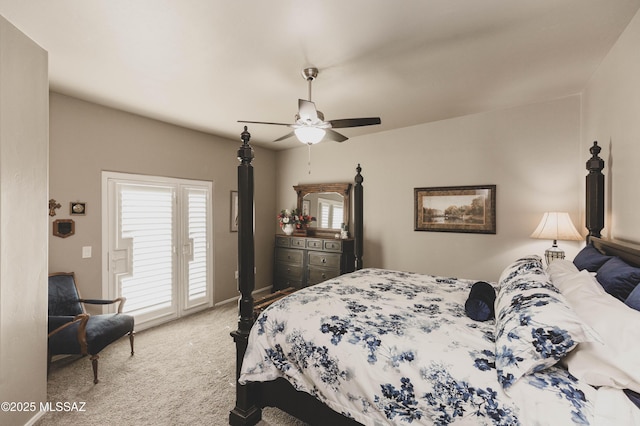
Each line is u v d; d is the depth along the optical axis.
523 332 1.21
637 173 1.86
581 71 2.60
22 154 1.85
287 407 1.83
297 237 4.98
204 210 4.42
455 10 1.79
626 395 1.04
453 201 3.85
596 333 1.08
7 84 1.74
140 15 1.80
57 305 2.77
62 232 3.00
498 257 3.58
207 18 1.84
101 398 2.24
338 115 3.71
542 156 3.30
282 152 5.70
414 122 4.02
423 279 2.73
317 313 1.82
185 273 4.15
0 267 1.70
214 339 3.35
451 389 1.24
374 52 2.26
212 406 2.16
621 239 2.12
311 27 1.94
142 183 3.68
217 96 3.09
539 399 1.08
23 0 1.66
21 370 1.84
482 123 3.65
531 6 1.76
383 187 4.46
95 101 3.20
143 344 3.21
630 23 1.91
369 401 1.42
